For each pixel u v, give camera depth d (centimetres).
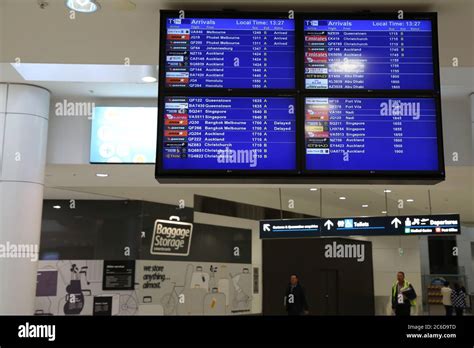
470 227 2039
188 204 1208
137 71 612
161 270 1134
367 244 1717
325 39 342
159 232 1139
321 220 985
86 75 611
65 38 410
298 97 337
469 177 761
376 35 342
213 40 340
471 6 340
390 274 1750
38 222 607
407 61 339
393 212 1627
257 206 1386
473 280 1962
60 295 1069
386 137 334
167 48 338
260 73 339
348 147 333
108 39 410
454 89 636
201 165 329
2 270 565
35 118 620
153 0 340
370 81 339
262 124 335
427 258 2055
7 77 593
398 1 337
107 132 681
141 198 1111
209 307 1234
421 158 332
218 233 1288
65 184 906
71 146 686
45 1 344
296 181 338
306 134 334
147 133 684
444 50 412
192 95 335
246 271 1361
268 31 343
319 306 1562
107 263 1091
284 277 1513
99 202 1117
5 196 584
